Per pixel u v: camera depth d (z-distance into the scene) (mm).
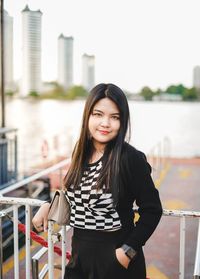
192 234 5852
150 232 2057
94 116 2188
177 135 28094
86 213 2145
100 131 2154
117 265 2084
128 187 2111
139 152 2135
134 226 2195
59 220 2307
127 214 2166
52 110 63656
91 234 2156
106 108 2160
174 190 8766
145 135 25391
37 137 25047
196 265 2398
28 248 2879
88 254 2152
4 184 6668
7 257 5223
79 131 2256
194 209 7324
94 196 2096
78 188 2150
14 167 7191
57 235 2674
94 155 2219
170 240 5637
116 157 2092
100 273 2135
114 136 2164
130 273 2125
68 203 2307
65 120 40906
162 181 9633
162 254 5156
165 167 11305
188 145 22922
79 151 2203
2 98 7367
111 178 2074
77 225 2186
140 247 2070
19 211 5957
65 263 2721
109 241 2125
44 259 4617
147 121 39562
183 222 2723
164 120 42250
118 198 2082
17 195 6344
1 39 7344
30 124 35031
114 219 2109
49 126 33000
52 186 8125
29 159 15469
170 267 4766
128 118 2203
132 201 2180
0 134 6855
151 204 2074
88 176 2146
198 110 69688
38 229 2527
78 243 2199
